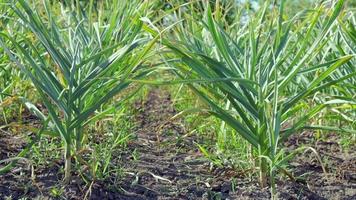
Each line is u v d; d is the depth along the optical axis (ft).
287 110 7.26
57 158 7.33
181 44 7.43
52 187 6.67
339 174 7.82
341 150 9.11
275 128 6.48
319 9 6.86
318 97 9.36
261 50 7.11
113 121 9.15
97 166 7.16
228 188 7.13
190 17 8.27
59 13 10.80
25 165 7.18
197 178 7.36
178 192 6.97
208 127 9.68
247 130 6.82
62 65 6.49
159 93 15.25
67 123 6.46
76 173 6.97
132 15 8.18
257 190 7.04
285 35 7.19
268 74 6.80
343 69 9.09
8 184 6.70
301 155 8.70
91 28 8.34
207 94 7.55
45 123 6.41
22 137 8.40
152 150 8.60
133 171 7.45
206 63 6.68
